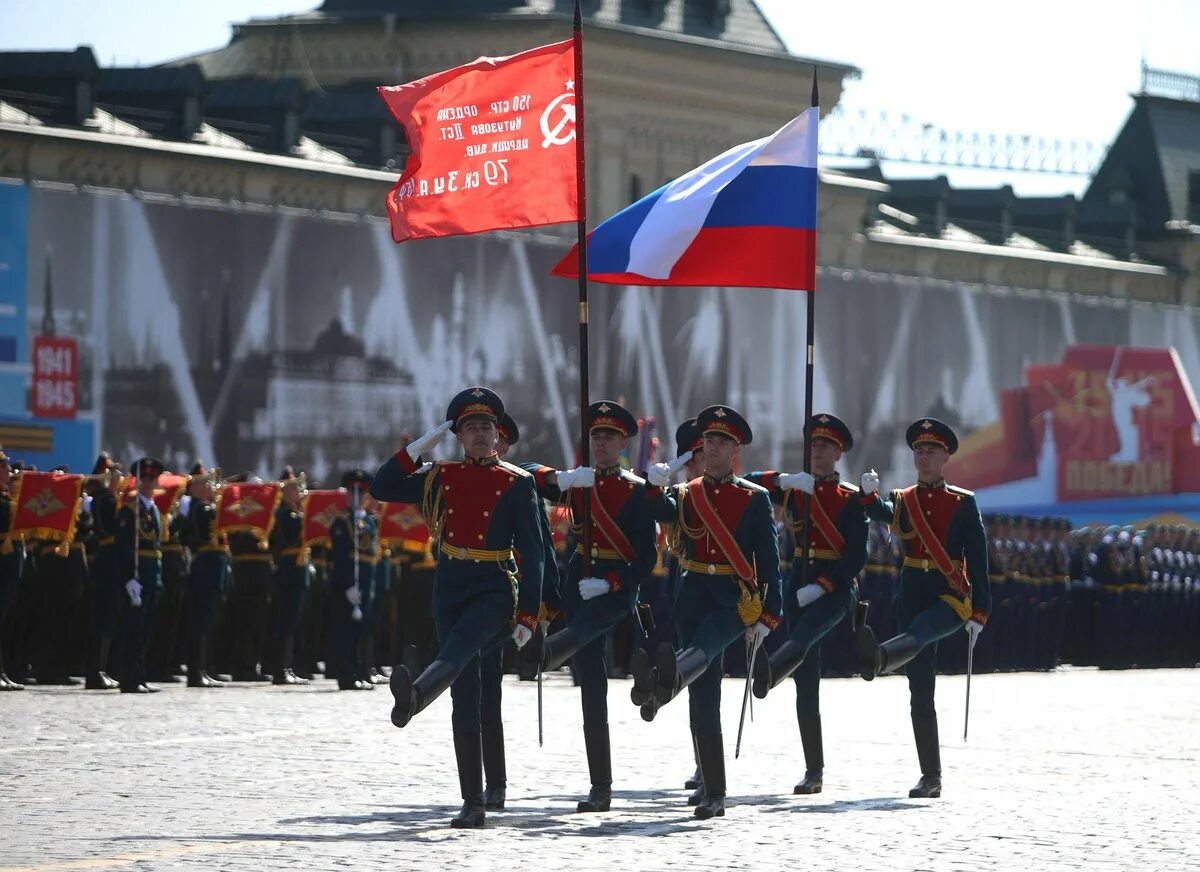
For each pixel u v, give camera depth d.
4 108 117.81
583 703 38.53
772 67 167.25
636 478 39.47
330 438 121.31
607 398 138.12
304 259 120.25
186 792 39.75
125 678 67.31
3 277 107.31
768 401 149.00
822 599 41.91
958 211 184.38
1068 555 105.94
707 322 144.50
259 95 131.88
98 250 111.00
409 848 32.44
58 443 108.94
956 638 94.62
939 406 161.38
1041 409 157.88
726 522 38.00
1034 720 62.28
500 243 130.50
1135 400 158.12
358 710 60.75
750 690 38.53
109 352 111.25
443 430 36.09
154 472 68.81
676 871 30.45
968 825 36.44
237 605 75.50
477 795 35.38
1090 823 36.94
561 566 74.75
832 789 42.47
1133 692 78.94
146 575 68.25
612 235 45.22
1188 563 113.06
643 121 159.12
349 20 156.25
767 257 44.31
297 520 74.38
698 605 38.22
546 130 43.25
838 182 164.00
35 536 66.81
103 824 34.88
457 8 157.00
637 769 45.41
